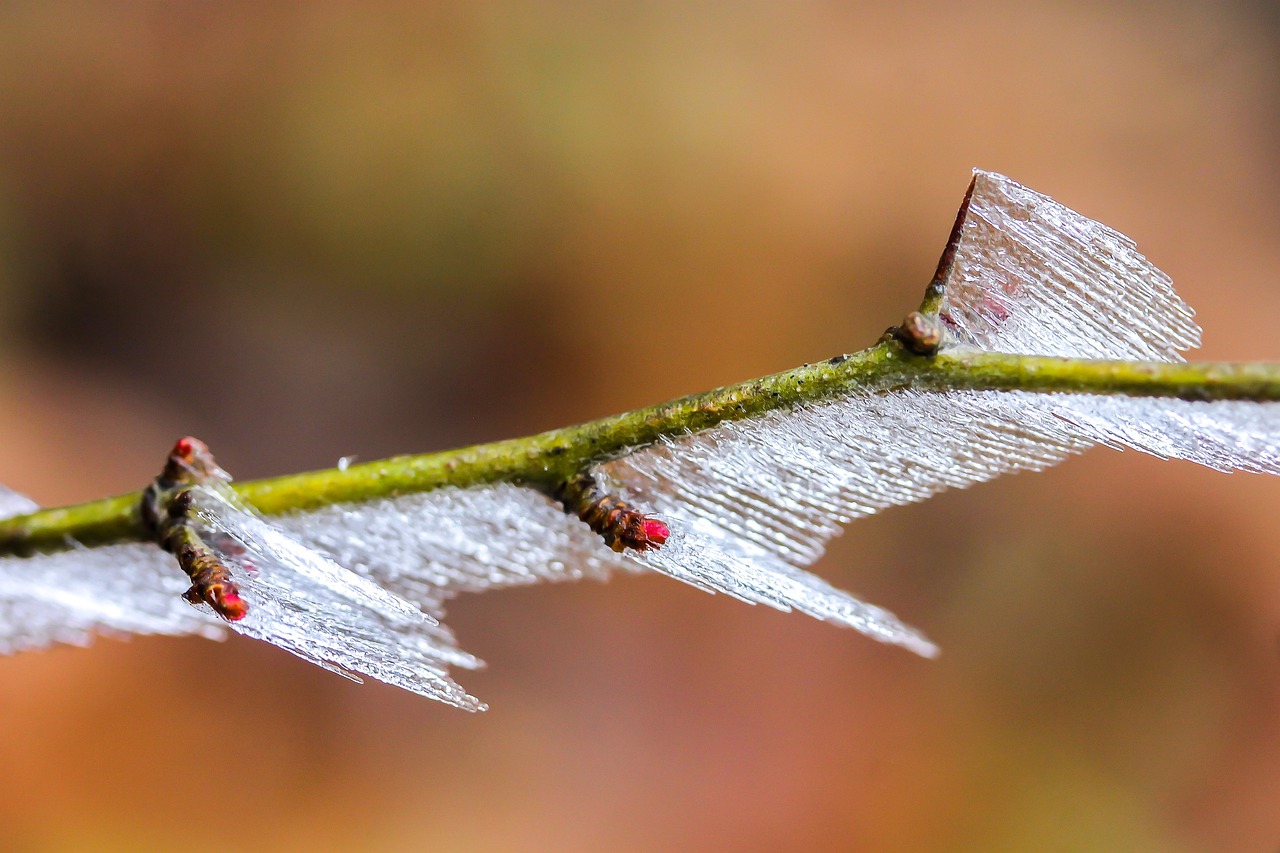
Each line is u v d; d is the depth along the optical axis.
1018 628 0.73
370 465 0.37
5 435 0.69
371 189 0.82
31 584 0.37
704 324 0.81
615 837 0.62
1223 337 0.84
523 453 0.37
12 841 0.51
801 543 0.37
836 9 0.94
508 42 0.85
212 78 0.83
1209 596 0.74
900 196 0.86
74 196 0.79
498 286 0.82
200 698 0.60
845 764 0.67
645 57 0.87
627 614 0.72
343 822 0.58
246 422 0.77
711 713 0.69
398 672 0.36
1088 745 0.68
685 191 0.83
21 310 0.76
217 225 0.81
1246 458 0.35
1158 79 0.96
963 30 0.96
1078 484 0.78
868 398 0.36
